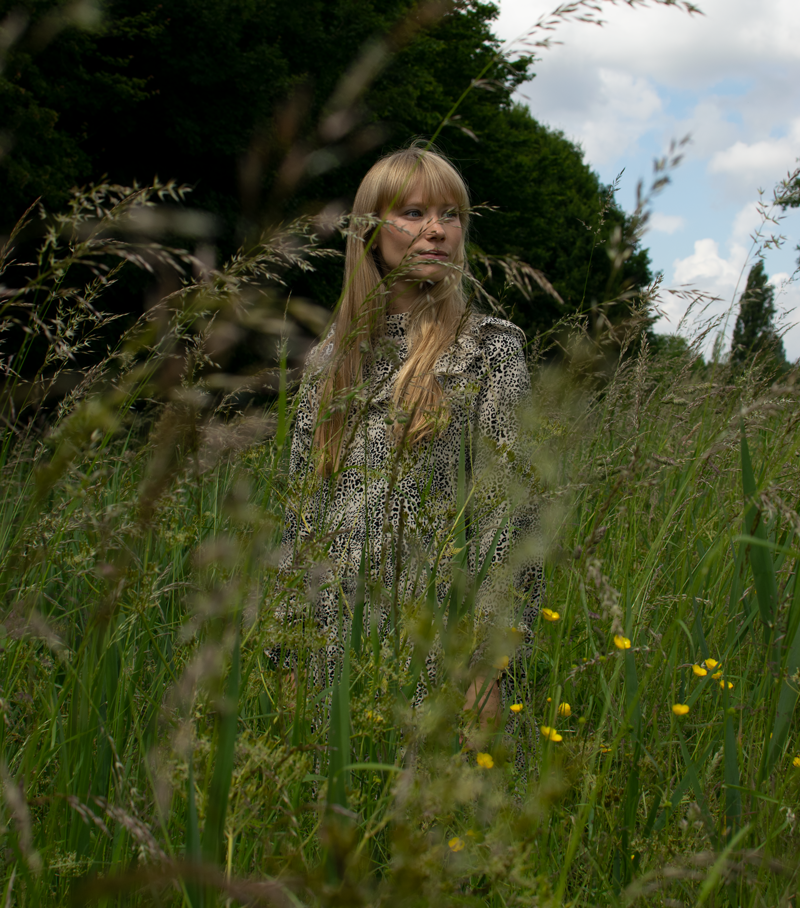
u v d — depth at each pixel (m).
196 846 0.84
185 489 0.97
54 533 1.16
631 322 1.11
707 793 1.36
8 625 1.19
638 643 1.64
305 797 1.22
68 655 1.19
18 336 6.23
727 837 1.26
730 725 1.31
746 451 1.51
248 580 1.00
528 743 1.39
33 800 0.99
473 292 1.40
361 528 1.68
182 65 9.73
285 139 0.94
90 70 9.81
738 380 2.70
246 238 1.02
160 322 1.03
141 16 9.29
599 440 1.75
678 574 1.93
